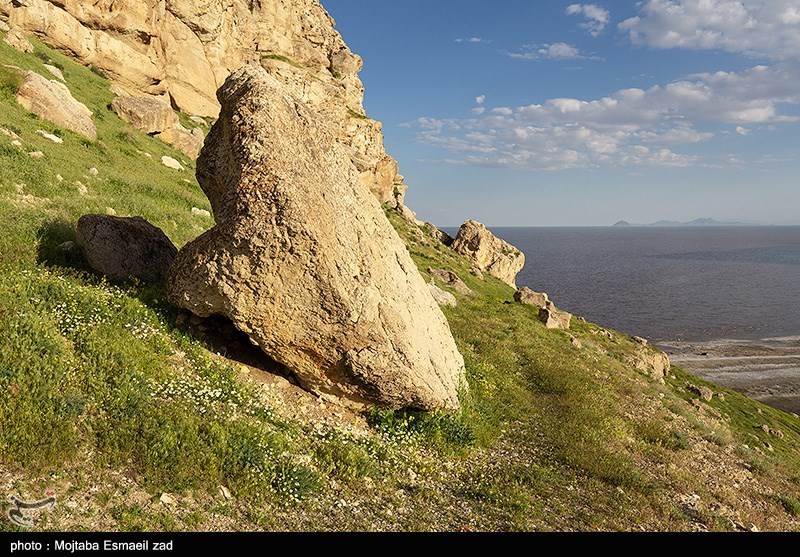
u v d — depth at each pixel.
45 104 22.88
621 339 43.22
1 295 8.77
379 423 10.34
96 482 6.27
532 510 8.72
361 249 10.20
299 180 9.34
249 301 9.06
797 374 61.72
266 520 6.70
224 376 9.27
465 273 52.78
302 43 73.69
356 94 83.19
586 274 178.62
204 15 49.16
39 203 14.51
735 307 114.19
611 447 12.87
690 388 37.72
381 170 67.19
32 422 6.51
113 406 7.34
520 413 14.11
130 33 40.25
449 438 10.73
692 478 12.23
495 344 21.11
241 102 10.00
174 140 35.19
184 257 9.60
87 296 9.75
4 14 31.53
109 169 21.67
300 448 8.52
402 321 10.27
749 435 30.38
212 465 7.05
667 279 166.12
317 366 9.87
